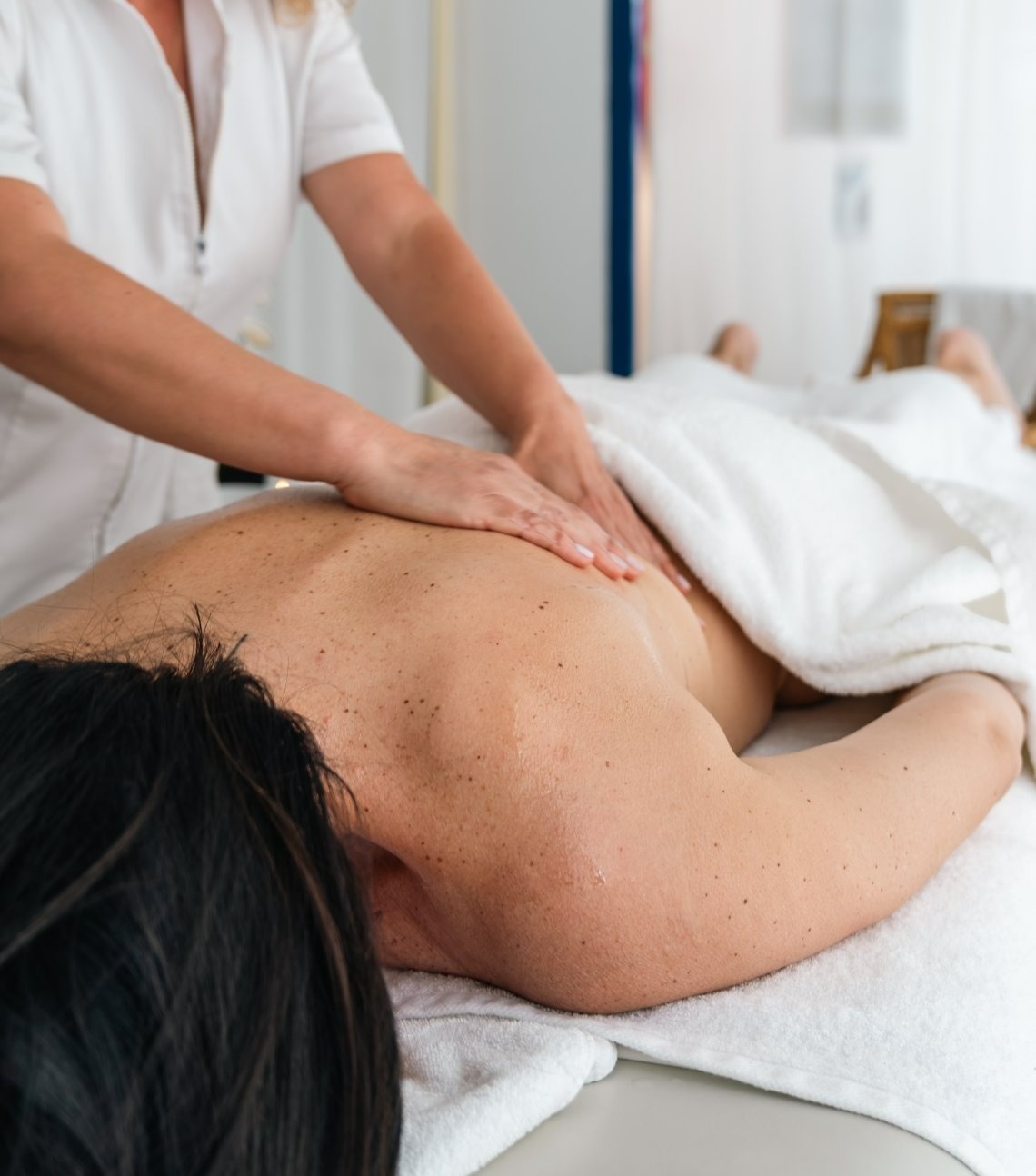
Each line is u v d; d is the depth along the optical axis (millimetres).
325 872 475
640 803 628
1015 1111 610
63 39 1104
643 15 3984
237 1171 399
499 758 618
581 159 3932
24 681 496
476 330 1111
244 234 1261
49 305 854
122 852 421
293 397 848
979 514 1101
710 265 4102
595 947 621
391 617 679
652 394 1246
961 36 3795
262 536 788
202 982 416
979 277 3889
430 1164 551
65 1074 387
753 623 988
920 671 955
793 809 683
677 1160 573
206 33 1178
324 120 1264
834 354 4059
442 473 836
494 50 3922
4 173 944
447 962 713
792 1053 638
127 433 1249
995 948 730
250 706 506
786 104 3967
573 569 802
